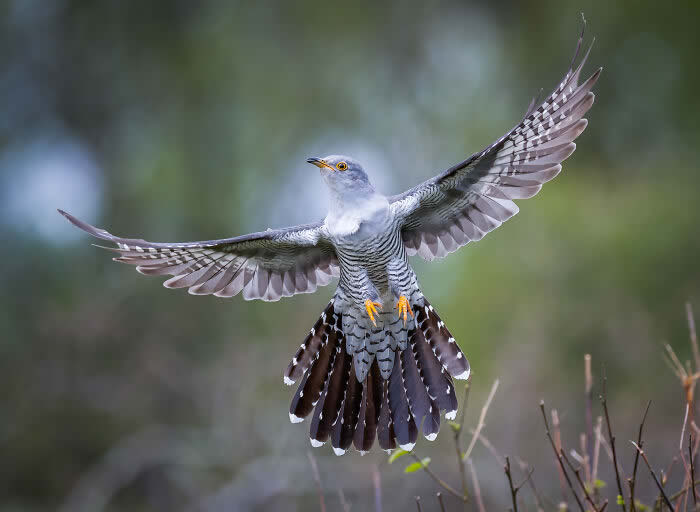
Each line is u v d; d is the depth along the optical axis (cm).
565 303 1340
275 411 1487
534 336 1327
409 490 1218
